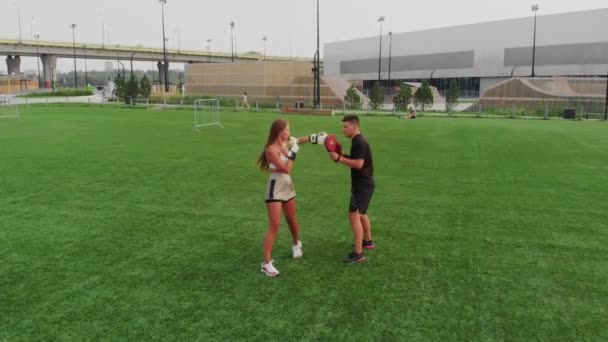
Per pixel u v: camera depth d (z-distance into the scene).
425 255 5.66
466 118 31.19
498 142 16.78
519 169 11.35
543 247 5.93
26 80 98.06
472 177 10.35
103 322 4.09
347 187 9.38
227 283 4.88
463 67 68.69
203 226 6.84
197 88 64.75
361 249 5.43
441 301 4.47
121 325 4.03
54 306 4.38
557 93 38.28
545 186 9.44
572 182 9.81
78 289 4.74
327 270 5.21
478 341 3.80
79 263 5.43
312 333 3.90
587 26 57.31
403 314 4.23
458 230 6.62
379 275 5.07
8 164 12.00
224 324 4.05
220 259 5.56
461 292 4.66
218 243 6.12
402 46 75.06
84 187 9.38
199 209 7.76
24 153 13.88
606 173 10.80
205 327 4.00
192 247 5.97
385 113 35.97
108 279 4.98
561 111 33.12
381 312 4.26
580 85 38.25
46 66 91.81
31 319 4.14
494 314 4.23
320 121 27.06
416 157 13.25
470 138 18.05
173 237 6.36
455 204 8.03
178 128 21.94
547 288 4.76
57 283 4.88
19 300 4.50
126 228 6.74
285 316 4.18
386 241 6.16
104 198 8.49
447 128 22.59
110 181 9.95
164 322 4.08
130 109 38.72
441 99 61.62
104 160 12.67
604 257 5.59
